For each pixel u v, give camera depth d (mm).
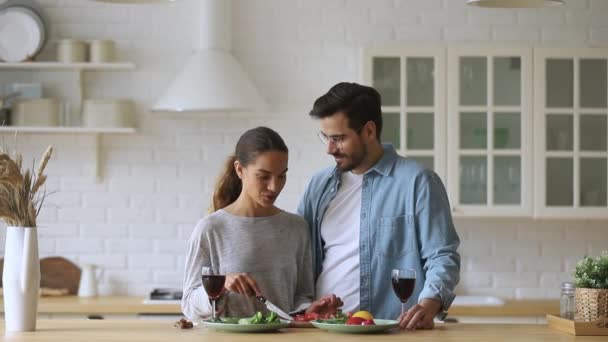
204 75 5520
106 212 5859
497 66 5562
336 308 3141
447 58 5539
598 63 5574
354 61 5863
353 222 3424
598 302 2998
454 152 5516
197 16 5727
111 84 5863
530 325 3209
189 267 3201
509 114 5555
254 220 3238
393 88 5551
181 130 5875
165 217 5863
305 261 3377
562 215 5520
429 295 3088
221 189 3422
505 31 5848
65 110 5797
